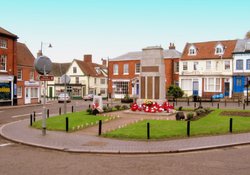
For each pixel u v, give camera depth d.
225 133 14.49
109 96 55.91
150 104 23.41
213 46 48.28
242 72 43.88
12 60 39.28
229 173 8.30
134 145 12.10
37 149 11.96
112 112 24.23
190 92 47.69
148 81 24.80
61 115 22.59
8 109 33.00
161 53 24.77
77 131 15.70
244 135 14.05
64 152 11.39
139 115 22.14
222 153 10.93
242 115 21.14
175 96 39.91
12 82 38.91
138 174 8.24
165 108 22.81
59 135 14.58
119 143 12.52
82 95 63.12
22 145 12.78
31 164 9.44
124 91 55.25
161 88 24.44
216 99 41.34
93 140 13.22
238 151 11.24
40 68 14.92
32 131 15.92
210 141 12.66
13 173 8.38
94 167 9.05
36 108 34.34
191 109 25.91
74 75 64.62
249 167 8.92
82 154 11.05
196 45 50.09
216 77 45.44
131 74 54.50
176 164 9.36
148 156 10.64
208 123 17.06
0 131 16.00
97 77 67.38
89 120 19.03
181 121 18.02
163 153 11.08
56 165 9.30
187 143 12.34
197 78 47.00
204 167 8.95
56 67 69.06
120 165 9.28
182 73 48.25
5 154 10.97
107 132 14.71
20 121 20.58
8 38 38.66
